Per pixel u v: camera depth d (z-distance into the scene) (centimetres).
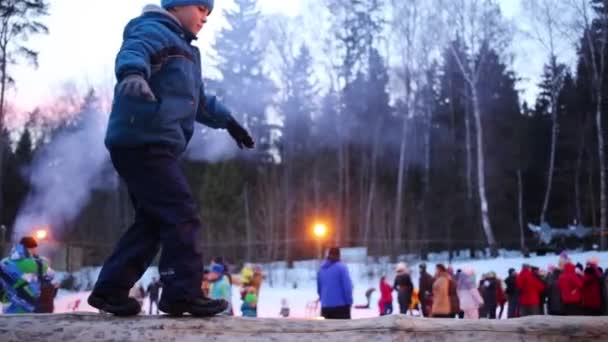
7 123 3366
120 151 209
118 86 190
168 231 206
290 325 197
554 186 3559
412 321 200
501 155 3544
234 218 3309
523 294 1129
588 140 3334
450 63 3609
